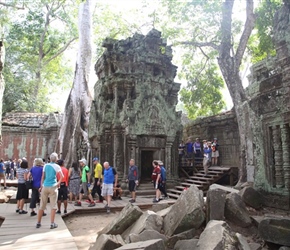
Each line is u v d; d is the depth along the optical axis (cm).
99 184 1007
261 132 475
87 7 1908
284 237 336
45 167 622
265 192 458
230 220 421
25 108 2377
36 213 759
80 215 863
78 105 1727
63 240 521
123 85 1322
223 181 1388
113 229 496
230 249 320
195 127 1848
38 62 2536
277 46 434
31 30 2434
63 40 2672
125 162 1235
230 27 1339
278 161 435
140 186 1234
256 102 487
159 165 1052
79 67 1811
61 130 1741
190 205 420
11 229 597
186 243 362
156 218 453
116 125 1277
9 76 2309
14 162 1909
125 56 1345
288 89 408
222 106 1902
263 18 1266
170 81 1427
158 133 1295
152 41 1412
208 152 1374
